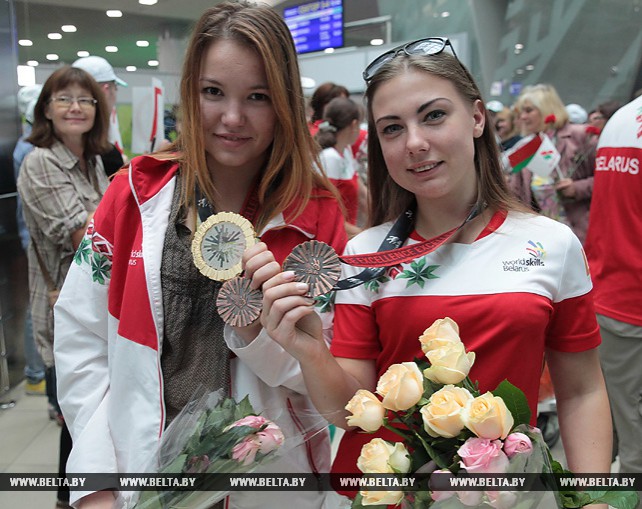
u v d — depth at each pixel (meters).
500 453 0.89
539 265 1.22
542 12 8.66
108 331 1.28
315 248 1.15
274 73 1.21
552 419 2.56
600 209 2.39
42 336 2.75
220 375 1.24
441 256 1.25
